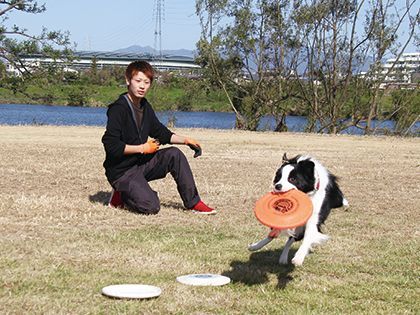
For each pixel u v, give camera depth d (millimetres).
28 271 4246
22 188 7785
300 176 4637
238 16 26375
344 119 26125
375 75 25734
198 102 34906
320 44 25672
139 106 6535
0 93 44250
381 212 7164
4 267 4309
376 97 25469
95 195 7488
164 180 9055
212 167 10625
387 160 12703
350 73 25453
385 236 5949
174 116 27953
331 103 25609
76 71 28047
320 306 3896
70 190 7781
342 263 4922
